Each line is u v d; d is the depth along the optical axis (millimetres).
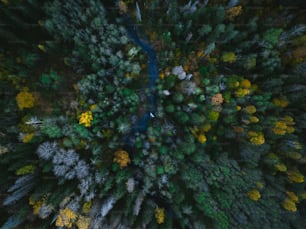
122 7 23531
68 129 22406
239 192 24672
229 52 25016
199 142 25078
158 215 23688
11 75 22281
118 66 24094
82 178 22531
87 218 21969
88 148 23406
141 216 23703
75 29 22312
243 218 24203
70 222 21922
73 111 23641
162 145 24438
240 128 25109
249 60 24594
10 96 22781
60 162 21734
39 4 21531
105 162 23766
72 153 22125
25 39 23438
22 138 21453
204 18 24359
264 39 24531
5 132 22016
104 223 22781
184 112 24656
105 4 24609
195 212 25125
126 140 25141
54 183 22359
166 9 24641
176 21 24328
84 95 23500
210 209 23766
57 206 22047
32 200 20875
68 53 23953
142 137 24578
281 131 24781
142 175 24297
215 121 24984
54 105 23719
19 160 21422
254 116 25078
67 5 20984
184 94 24641
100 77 23828
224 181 24297
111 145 23625
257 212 24516
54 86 23312
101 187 23125
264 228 24656
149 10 24625
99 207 22500
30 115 22750
